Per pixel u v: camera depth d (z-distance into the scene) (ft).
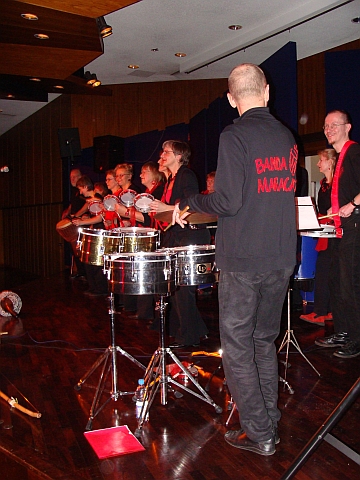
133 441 7.68
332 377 10.19
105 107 31.14
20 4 14.02
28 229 42.22
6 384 10.38
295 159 6.95
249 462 7.02
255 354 7.40
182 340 12.43
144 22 19.74
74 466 7.02
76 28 16.08
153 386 8.95
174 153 11.72
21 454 7.37
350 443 7.48
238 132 6.43
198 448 7.45
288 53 16.88
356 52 18.85
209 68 25.32
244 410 7.02
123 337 13.83
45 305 19.03
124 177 16.55
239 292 6.71
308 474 6.70
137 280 8.16
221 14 19.11
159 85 30.14
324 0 17.60
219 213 6.48
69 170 32.83
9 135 44.91
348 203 10.84
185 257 8.80
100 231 10.53
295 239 6.91
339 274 11.96
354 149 11.14
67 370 11.21
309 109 23.07
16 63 20.63
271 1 18.03
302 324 14.79
